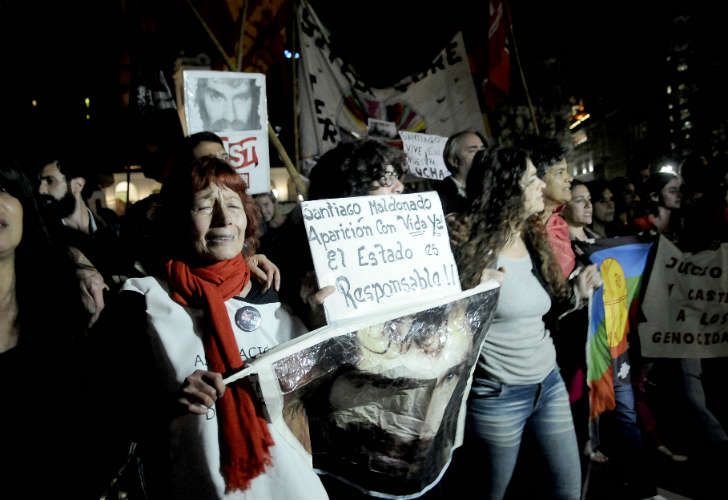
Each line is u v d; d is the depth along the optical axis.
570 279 2.71
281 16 4.64
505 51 5.83
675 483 3.27
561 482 2.39
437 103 5.31
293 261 1.93
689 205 3.68
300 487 1.51
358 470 1.83
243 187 1.71
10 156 1.51
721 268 3.32
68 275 1.57
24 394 1.41
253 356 1.61
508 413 2.30
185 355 1.51
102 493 1.53
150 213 1.87
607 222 5.58
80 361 1.47
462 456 2.61
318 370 1.63
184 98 3.18
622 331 3.12
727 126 21.53
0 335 1.42
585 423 2.86
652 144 26.03
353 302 1.75
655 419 3.85
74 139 3.24
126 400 1.45
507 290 2.31
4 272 1.42
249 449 1.47
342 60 4.94
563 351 2.91
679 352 3.34
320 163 2.13
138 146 3.96
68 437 1.43
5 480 1.37
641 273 3.26
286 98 5.42
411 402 1.83
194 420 1.49
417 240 1.95
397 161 2.09
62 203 2.73
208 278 1.60
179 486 1.46
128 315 1.51
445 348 1.92
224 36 4.30
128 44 4.11
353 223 1.82
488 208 2.29
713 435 3.46
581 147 47.38
